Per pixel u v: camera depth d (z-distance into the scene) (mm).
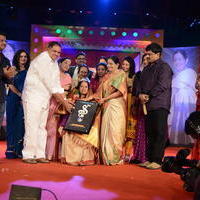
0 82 5145
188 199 3555
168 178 4617
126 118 6035
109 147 5703
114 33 9656
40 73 5504
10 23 10297
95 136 5641
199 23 9539
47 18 10133
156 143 5438
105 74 6184
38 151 5598
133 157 5992
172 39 10156
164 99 5426
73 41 9695
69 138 5586
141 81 5688
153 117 5465
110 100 5840
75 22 10305
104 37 9672
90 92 6098
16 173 4535
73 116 5660
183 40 10117
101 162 5766
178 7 9164
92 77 7012
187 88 9516
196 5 9078
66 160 5516
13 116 6070
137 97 5820
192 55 9469
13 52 9766
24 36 10422
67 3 9359
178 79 9578
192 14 9203
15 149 6031
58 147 5840
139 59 9672
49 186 3848
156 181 4398
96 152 5711
